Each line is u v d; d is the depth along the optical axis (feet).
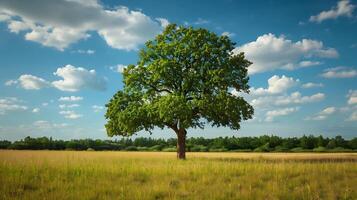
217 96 120.98
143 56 137.08
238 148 410.52
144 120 131.13
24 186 47.47
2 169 58.54
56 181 50.34
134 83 133.69
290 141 416.26
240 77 130.72
